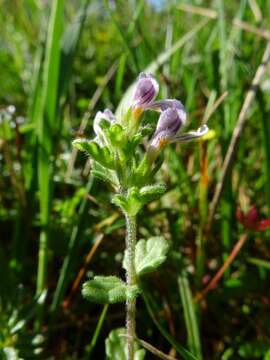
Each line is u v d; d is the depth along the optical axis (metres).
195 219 0.07
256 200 0.08
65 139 0.09
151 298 0.07
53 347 0.07
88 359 0.06
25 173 0.08
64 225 0.08
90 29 0.12
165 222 0.08
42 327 0.07
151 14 0.12
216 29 0.09
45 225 0.07
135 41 0.09
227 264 0.07
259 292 0.07
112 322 0.07
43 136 0.07
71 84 0.10
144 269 0.05
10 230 0.08
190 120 0.08
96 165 0.05
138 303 0.07
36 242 0.08
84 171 0.08
